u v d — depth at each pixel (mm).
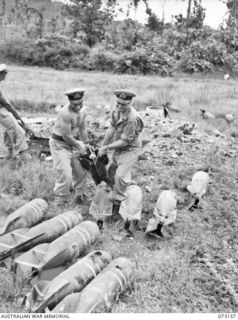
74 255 3744
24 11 36812
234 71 23844
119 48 26844
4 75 5695
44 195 5281
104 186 4641
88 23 29734
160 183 5973
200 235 4621
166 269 3951
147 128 8297
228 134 8984
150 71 22516
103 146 4734
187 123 8508
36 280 3469
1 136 7535
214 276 3859
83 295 3119
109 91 13961
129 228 4543
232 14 32094
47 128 7785
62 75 18938
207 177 5457
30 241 3775
